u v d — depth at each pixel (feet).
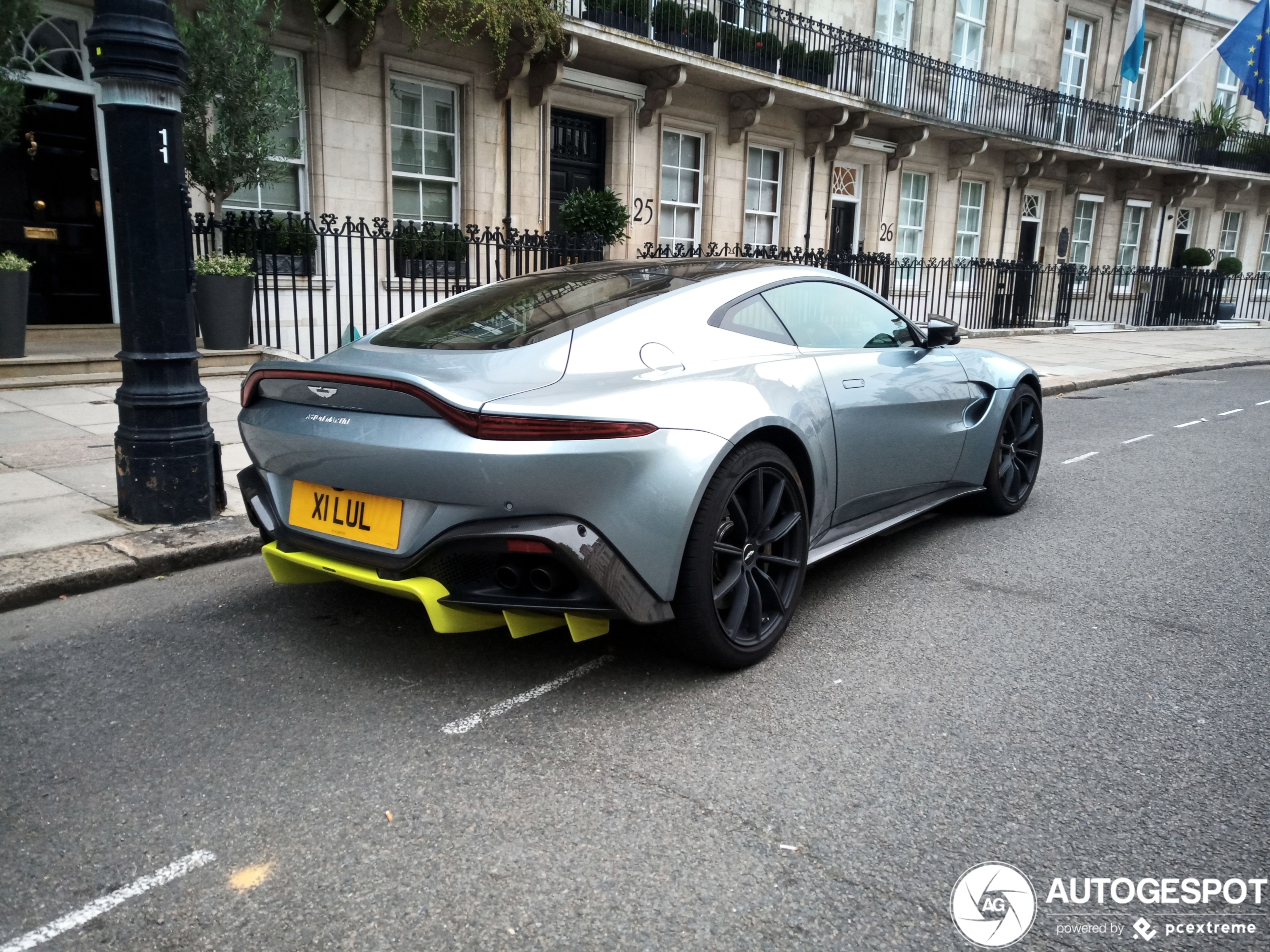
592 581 8.71
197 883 6.67
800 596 12.04
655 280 11.43
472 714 9.22
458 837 7.23
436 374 9.11
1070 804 7.77
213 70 28.66
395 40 36.58
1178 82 73.72
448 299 12.25
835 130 55.31
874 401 12.57
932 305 65.00
